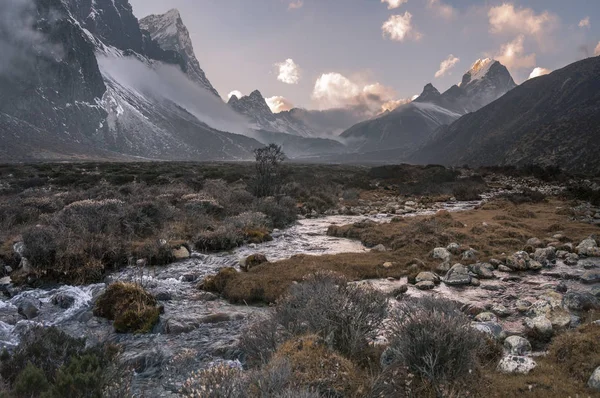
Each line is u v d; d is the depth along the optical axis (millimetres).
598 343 5027
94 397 4195
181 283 10516
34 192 24375
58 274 10867
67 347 5309
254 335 5762
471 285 9711
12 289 10125
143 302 7988
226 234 15195
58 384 4078
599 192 25016
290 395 3572
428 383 4328
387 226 17125
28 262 11203
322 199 27812
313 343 4688
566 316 6613
